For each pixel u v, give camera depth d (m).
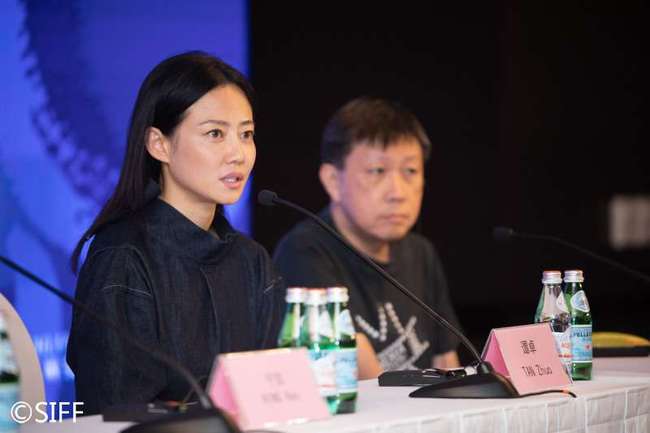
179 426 3.18
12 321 4.29
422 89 11.77
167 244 4.73
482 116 12.07
